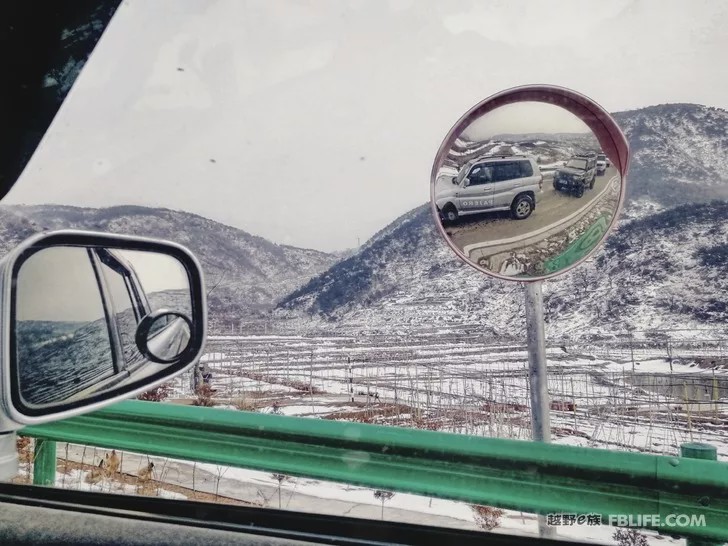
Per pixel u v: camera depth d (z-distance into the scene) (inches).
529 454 83.8
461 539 66.6
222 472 155.9
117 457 172.1
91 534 63.1
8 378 55.4
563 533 79.7
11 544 63.1
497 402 348.5
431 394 401.7
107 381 66.2
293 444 97.7
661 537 80.0
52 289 61.6
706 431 283.4
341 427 94.7
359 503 114.0
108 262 69.7
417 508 106.6
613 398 379.2
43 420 58.1
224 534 63.6
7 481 76.7
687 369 517.0
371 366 641.6
